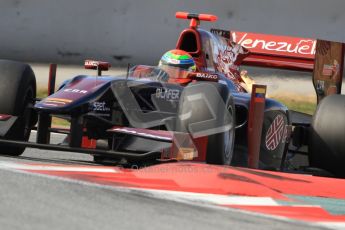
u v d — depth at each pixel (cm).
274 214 1625
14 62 2472
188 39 2675
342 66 3191
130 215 1434
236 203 1698
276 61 3206
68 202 1494
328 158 2484
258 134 2373
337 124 2470
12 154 2473
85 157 2864
